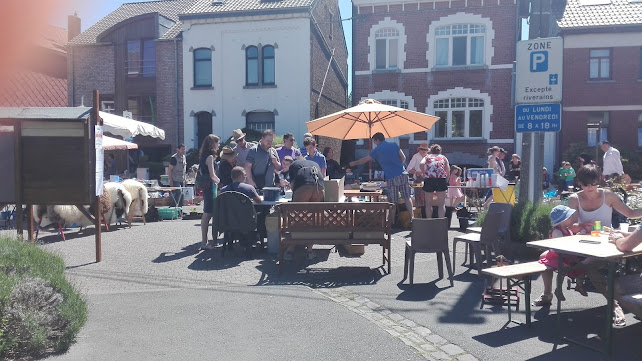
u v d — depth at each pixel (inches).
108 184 437.1
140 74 1056.8
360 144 974.4
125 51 1059.9
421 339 181.5
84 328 191.6
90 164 303.3
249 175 360.5
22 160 301.7
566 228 233.1
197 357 164.6
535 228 314.2
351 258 320.8
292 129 977.5
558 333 181.5
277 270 288.8
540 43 326.3
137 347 173.0
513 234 319.9
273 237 332.2
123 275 277.3
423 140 952.9
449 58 946.7
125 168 1018.1
